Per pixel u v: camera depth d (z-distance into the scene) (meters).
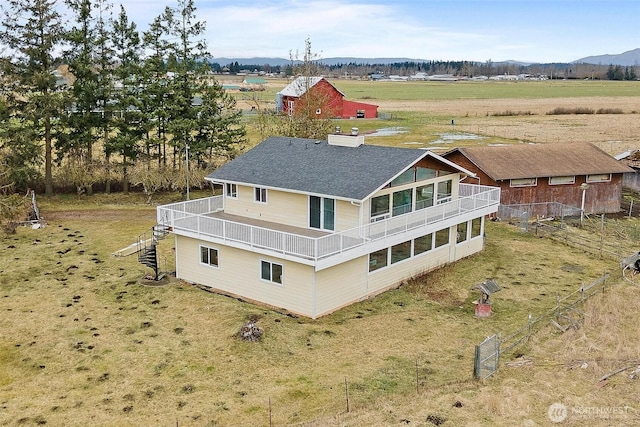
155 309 25.14
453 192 32.41
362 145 30.09
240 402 17.89
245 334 21.91
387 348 21.48
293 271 24.44
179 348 21.48
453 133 81.75
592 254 33.53
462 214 31.41
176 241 28.89
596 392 17.48
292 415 17.16
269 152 31.55
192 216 27.61
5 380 19.50
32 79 42.56
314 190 26.27
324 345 21.70
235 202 30.14
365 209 25.80
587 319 23.08
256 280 25.95
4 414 17.33
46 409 17.61
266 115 68.62
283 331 22.70
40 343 21.98
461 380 18.88
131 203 45.44
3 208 36.16
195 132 49.91
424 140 74.06
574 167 42.78
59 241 35.28
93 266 30.78
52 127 45.41
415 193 29.23
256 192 29.06
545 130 85.31
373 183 25.59
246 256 26.08
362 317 24.47
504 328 23.34
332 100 92.19
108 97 45.47
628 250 34.25
